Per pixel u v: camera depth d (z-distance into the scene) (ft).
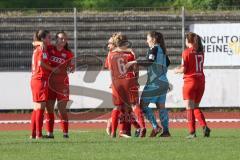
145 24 360.48
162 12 374.22
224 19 359.05
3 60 355.36
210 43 342.44
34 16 365.61
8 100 315.78
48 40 177.27
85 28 360.89
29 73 315.99
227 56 341.62
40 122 179.83
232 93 317.63
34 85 178.19
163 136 187.11
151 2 466.70
